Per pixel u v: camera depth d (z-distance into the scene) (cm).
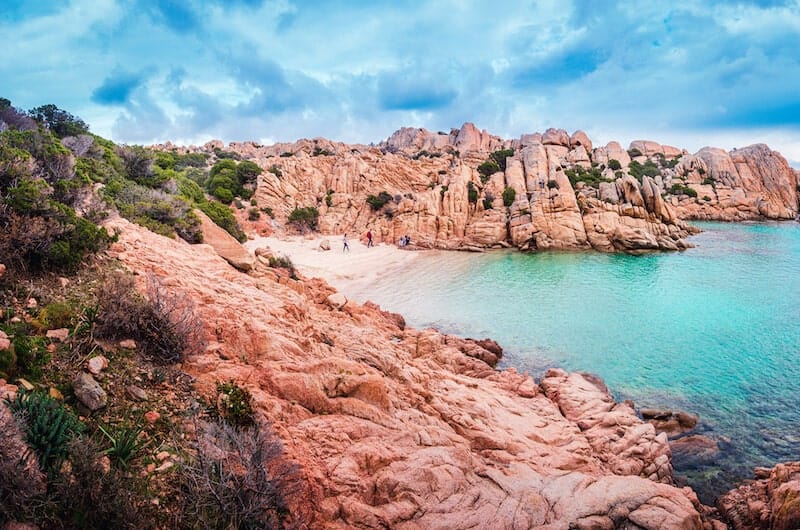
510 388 1862
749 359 2230
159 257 1488
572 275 4106
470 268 4425
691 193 9394
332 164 7744
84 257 1145
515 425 1455
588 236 5641
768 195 9838
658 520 980
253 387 1018
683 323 2761
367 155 8006
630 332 2611
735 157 10488
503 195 6350
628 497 1048
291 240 5791
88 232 1145
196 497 666
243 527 683
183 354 997
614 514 1002
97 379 797
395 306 3125
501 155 8319
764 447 1520
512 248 5728
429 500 948
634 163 11338
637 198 6000
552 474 1182
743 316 2881
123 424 743
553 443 1416
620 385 1975
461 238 5909
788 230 7394
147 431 755
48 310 865
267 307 1460
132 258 1344
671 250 5444
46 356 778
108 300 927
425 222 5959
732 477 1372
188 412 841
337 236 6362
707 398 1855
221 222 3428
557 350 2369
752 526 1138
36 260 1009
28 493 522
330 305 2327
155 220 2081
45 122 2845
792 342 2439
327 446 961
